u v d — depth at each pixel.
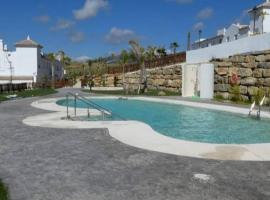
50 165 7.13
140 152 8.28
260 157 7.91
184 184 5.97
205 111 20.03
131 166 7.07
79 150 8.48
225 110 18.66
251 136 12.45
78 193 5.52
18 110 17.73
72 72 97.31
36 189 5.69
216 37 55.94
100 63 92.19
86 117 15.27
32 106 19.97
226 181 6.15
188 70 30.16
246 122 15.78
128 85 46.38
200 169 6.89
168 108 22.08
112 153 8.17
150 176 6.41
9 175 6.44
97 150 8.48
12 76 65.06
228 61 25.95
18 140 9.73
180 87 34.06
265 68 21.50
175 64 37.09
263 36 22.00
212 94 27.39
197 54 31.67
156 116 18.53
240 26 48.59
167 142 9.43
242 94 24.00
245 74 23.69
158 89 38.78
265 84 21.47
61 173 6.57
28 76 65.19
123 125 12.30
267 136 12.45
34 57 65.69
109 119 14.73
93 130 11.38
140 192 5.58
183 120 16.95
